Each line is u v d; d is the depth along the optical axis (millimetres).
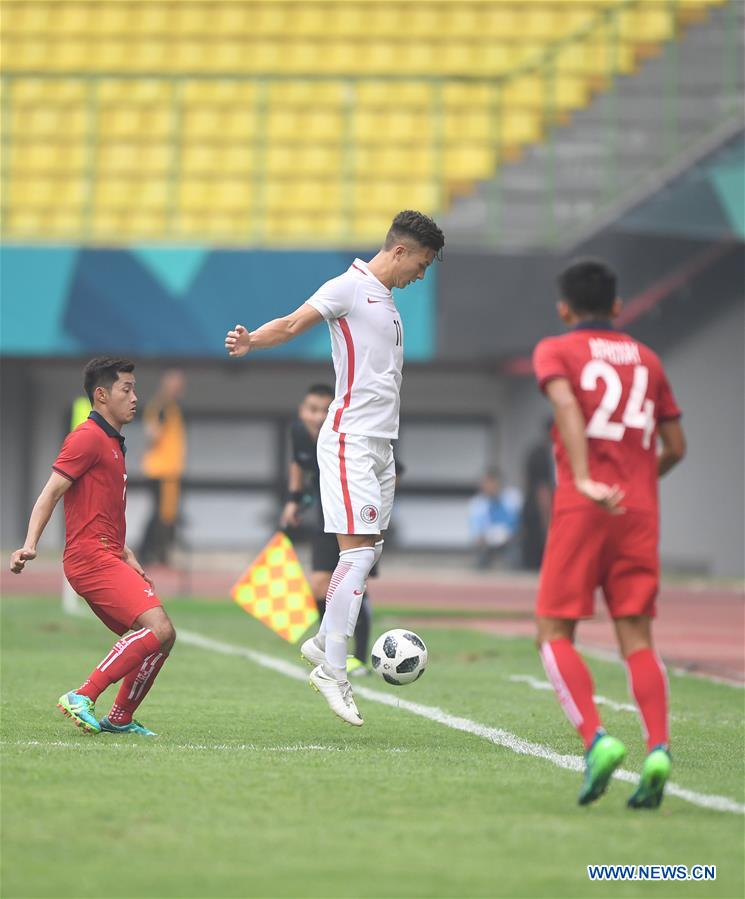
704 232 81312
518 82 94250
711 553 81812
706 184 81812
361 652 38156
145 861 16031
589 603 19953
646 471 20188
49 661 38781
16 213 90000
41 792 19734
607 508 19234
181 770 21781
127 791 19938
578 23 98750
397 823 18203
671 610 61094
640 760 23859
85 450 25906
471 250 80875
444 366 87938
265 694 32844
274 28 99125
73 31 99500
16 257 80812
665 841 17422
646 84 89625
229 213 90312
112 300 81000
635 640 20016
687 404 82500
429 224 26359
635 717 29688
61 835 17172
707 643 47688
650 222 81625
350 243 81688
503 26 98812
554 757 23875
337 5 99812
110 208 90375
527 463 82438
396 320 26547
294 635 38906
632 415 20078
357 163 92062
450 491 91625
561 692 19734
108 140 92875
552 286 80938
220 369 89250
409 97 94500
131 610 25797
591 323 20562
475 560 90562
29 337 80938
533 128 92562
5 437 87188
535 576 81938
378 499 26156
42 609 55812
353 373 26109
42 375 89938
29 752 23234
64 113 94125
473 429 91750
